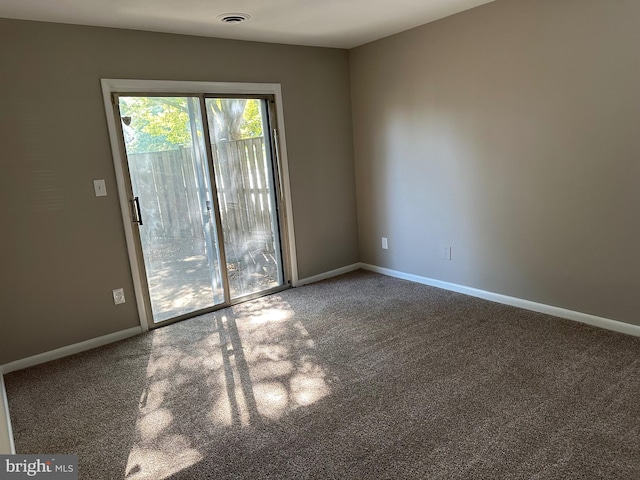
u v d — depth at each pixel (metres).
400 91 4.08
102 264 3.31
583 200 2.99
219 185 3.88
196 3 2.77
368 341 3.09
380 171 4.47
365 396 2.41
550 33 2.96
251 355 3.02
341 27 3.62
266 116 4.11
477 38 3.38
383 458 1.93
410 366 2.70
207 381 2.71
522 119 3.22
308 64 4.25
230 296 4.05
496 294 3.68
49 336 3.15
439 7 3.29
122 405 2.50
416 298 3.89
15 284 2.99
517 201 3.37
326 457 1.96
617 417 2.09
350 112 4.64
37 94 2.95
